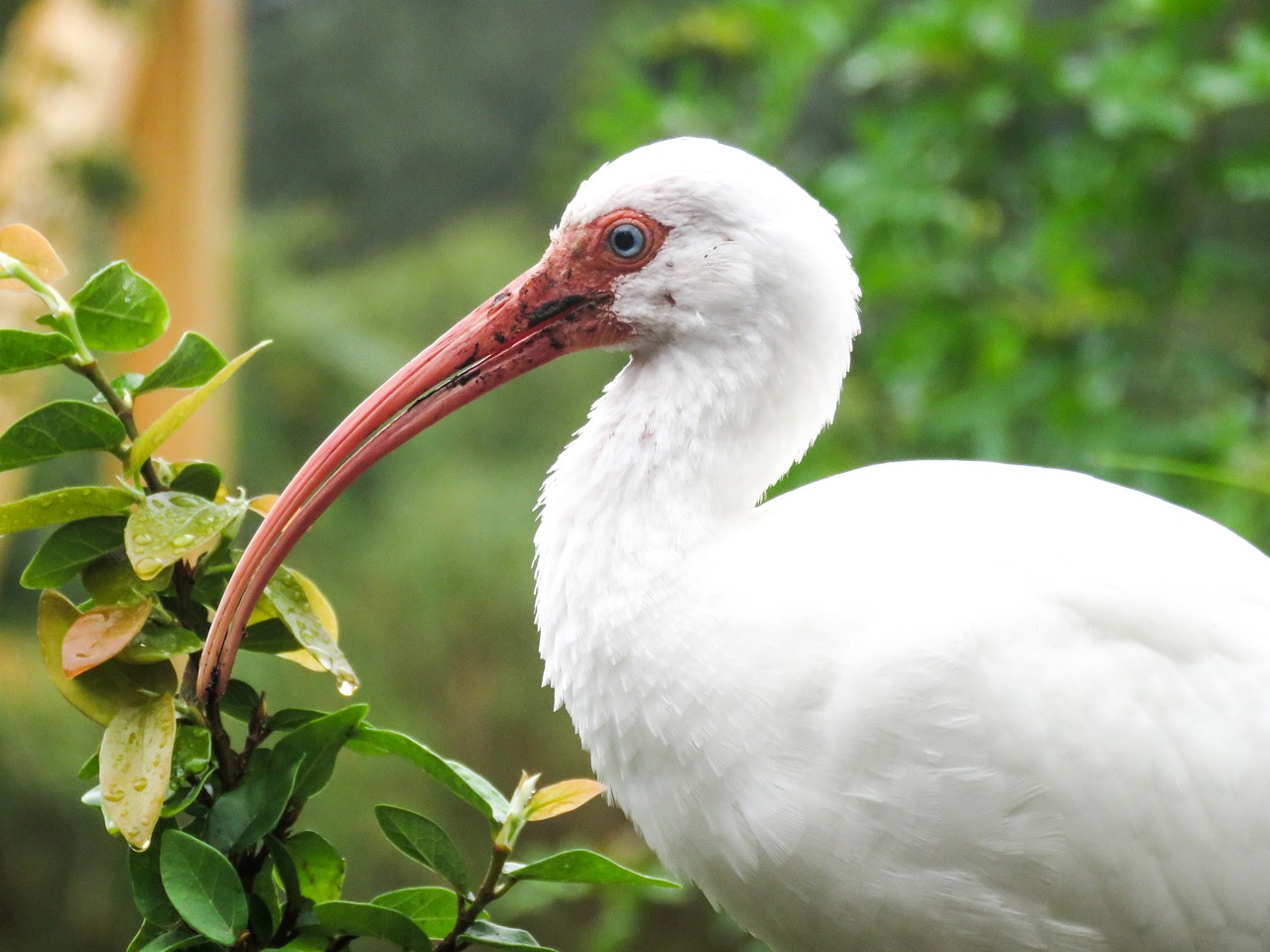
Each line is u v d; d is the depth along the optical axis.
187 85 17.45
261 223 32.53
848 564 5.74
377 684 22.30
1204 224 13.41
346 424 6.42
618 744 5.84
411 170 37.53
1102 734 5.67
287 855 5.12
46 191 15.50
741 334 6.14
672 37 13.84
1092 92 11.72
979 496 6.08
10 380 13.45
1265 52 11.18
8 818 18.25
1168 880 5.79
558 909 19.11
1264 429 11.03
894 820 5.57
